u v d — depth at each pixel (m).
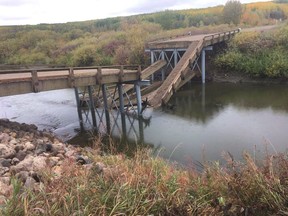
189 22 42.66
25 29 57.50
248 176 3.86
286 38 22.75
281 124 12.08
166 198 3.67
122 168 4.34
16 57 42.47
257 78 21.39
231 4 39.66
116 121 13.62
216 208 3.67
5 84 8.98
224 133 11.44
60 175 4.14
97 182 3.83
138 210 3.38
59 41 45.94
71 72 10.84
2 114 16.45
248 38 24.36
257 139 10.57
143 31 36.22
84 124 13.73
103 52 32.31
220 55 23.95
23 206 3.02
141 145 10.52
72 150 6.73
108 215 3.24
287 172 3.85
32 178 4.02
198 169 6.39
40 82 9.88
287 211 3.36
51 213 3.04
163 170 4.47
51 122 14.41
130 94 18.33
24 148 6.46
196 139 10.95
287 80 20.20
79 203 3.21
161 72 22.66
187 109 15.28
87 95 18.66
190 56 18.66
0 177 4.31
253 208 3.61
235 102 16.20
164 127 12.62
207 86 20.94
